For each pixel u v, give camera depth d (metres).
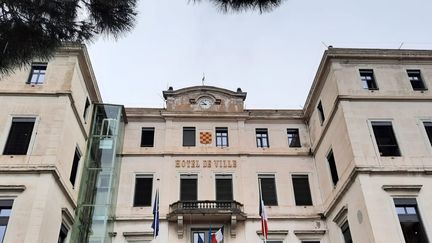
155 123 26.78
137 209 23.20
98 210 21.42
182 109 27.27
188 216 22.41
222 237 20.14
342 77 22.72
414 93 22.39
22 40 7.76
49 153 18.39
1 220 16.52
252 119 27.41
